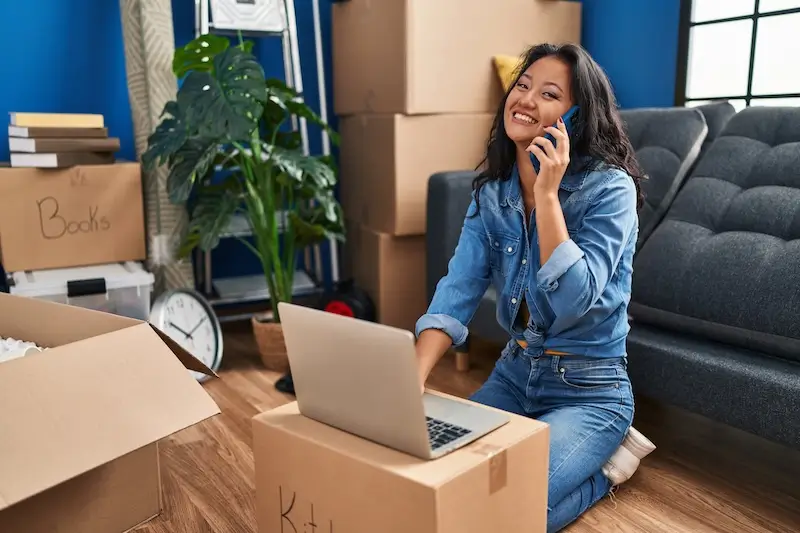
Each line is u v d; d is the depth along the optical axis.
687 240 1.95
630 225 1.45
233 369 2.62
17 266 2.39
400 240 2.87
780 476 1.78
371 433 1.09
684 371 1.70
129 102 2.94
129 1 2.65
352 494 1.07
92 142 2.44
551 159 1.31
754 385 1.56
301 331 1.10
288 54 3.02
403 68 2.71
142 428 1.08
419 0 2.67
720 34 2.67
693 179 2.09
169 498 1.68
